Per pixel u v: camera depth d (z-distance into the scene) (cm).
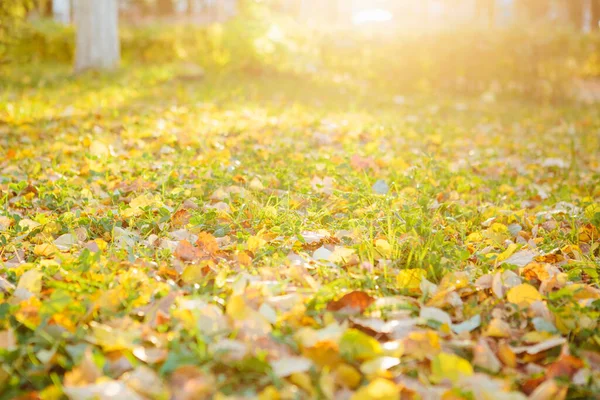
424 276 276
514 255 310
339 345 198
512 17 2634
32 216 358
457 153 684
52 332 208
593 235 356
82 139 608
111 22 1395
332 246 317
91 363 183
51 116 755
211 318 213
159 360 195
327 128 734
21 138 611
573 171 623
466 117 1052
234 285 247
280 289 249
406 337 214
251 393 177
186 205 383
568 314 239
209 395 178
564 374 200
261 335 210
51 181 440
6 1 941
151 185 423
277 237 320
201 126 702
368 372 190
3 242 309
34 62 1570
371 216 360
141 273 258
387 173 512
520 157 692
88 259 265
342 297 237
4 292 255
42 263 274
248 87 1204
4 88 1057
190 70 1292
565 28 1472
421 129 834
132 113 795
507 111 1169
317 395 178
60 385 183
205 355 193
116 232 325
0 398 179
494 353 221
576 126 987
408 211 356
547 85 1371
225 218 359
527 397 195
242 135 650
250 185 423
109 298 230
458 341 219
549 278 272
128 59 1634
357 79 1509
